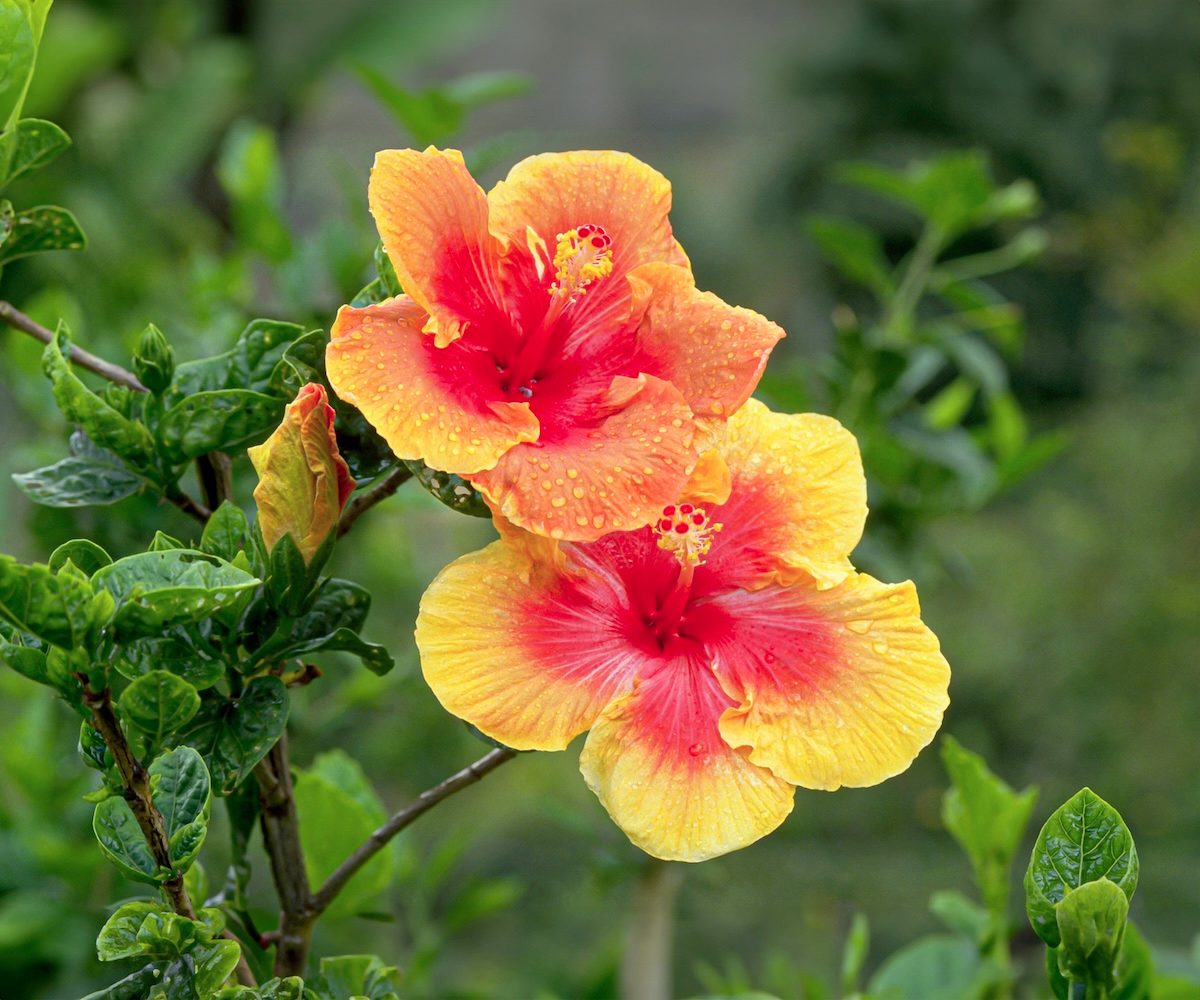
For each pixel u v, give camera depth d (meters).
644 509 1.07
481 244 1.10
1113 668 4.45
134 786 1.05
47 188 3.29
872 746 1.09
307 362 1.12
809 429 1.14
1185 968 1.31
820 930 3.41
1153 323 5.48
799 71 7.50
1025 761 4.56
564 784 3.70
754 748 1.08
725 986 1.43
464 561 1.09
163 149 3.61
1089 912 1.06
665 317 1.10
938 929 3.67
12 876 1.45
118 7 4.59
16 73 1.13
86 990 1.50
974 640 4.57
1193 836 4.23
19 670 1.05
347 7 4.89
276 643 1.10
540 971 2.64
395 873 1.46
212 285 1.72
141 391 1.15
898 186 1.74
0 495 1.67
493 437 1.07
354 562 1.96
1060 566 4.61
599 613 1.10
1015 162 7.20
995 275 6.89
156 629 1.05
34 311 1.51
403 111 1.53
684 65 9.84
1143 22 7.32
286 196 5.00
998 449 1.83
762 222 7.57
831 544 1.12
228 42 4.81
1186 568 4.47
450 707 1.07
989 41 7.30
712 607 1.12
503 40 9.66
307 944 1.13
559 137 9.54
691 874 1.46
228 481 1.16
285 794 1.12
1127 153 6.10
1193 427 4.68
